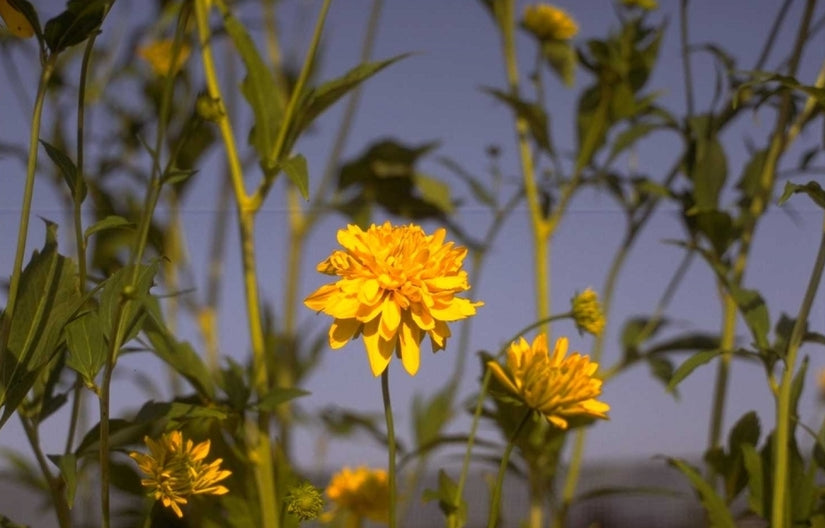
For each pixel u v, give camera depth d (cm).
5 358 73
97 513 109
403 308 69
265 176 87
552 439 100
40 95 71
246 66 87
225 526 86
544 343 75
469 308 69
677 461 88
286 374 114
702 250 90
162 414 78
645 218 113
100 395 70
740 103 104
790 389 84
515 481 125
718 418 103
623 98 109
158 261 72
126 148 111
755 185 106
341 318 70
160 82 110
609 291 112
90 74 108
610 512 137
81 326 72
